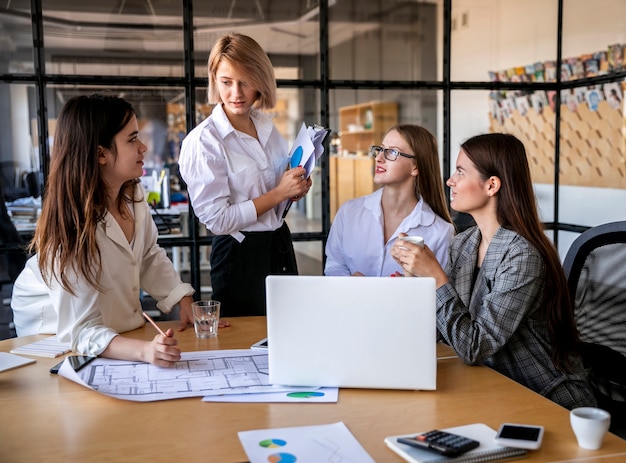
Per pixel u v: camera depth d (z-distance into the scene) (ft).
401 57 12.46
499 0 12.68
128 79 11.36
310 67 12.12
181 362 5.52
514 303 5.47
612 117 12.13
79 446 3.97
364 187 12.50
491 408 4.48
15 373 5.36
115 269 6.40
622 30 11.76
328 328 4.79
